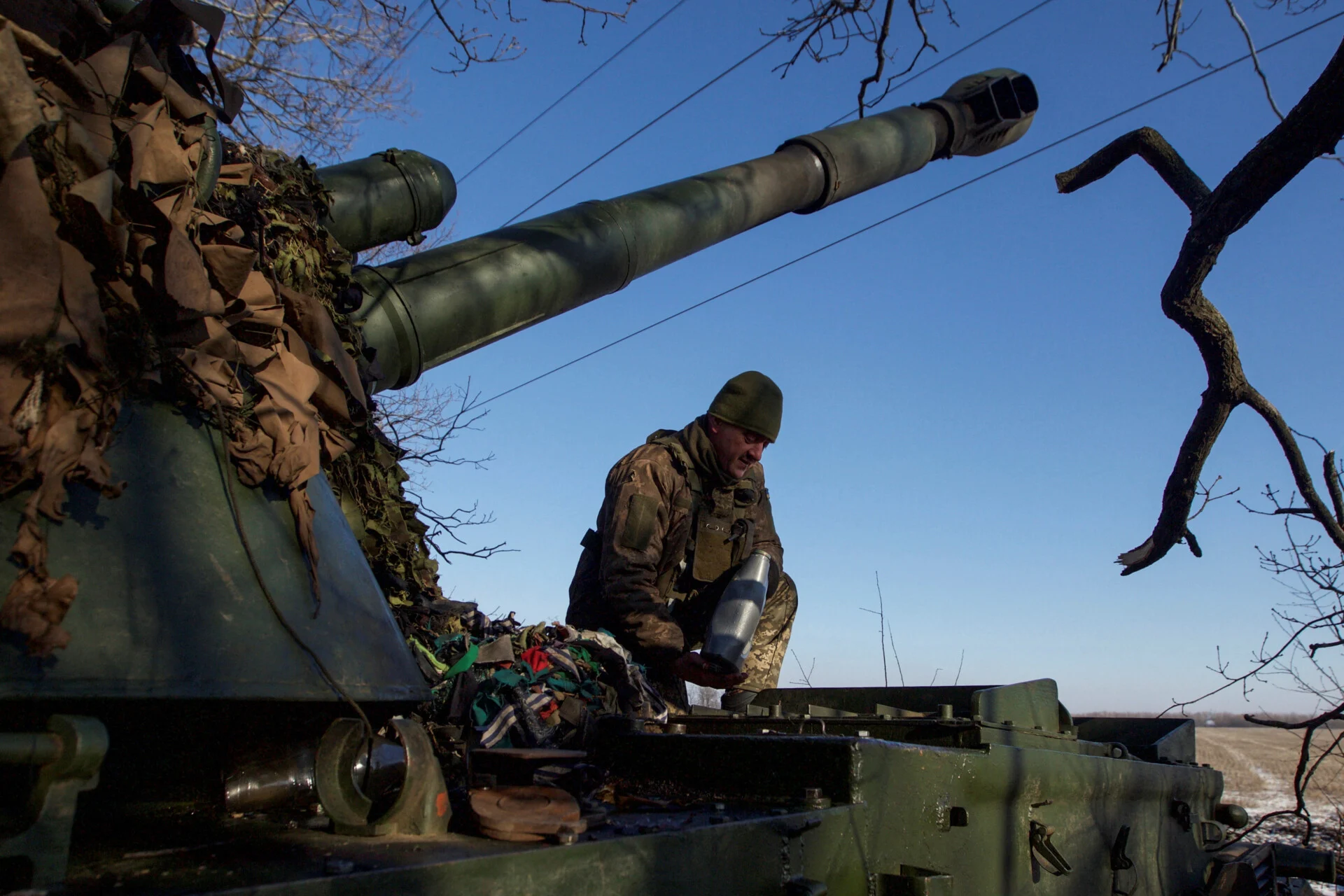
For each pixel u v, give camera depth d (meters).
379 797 1.84
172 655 1.55
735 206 4.23
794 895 1.70
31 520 1.49
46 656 1.43
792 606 4.27
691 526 3.91
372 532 2.88
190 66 2.28
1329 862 3.72
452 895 1.30
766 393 3.87
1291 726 4.25
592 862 1.45
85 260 1.75
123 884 1.21
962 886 2.17
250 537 1.80
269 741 1.88
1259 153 3.71
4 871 1.21
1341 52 3.35
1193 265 4.05
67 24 1.99
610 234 3.73
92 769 1.23
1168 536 4.52
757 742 2.09
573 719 2.57
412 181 3.36
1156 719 3.93
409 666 2.02
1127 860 2.85
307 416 1.99
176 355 1.81
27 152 1.62
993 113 5.23
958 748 2.35
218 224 2.02
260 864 1.33
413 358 3.23
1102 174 4.59
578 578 3.96
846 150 4.66
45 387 1.57
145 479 1.71
